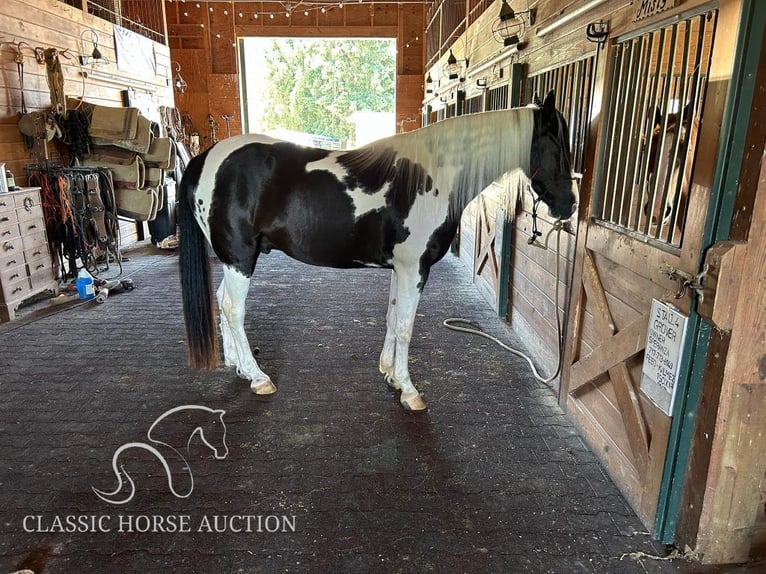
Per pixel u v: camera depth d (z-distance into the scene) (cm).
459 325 374
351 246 239
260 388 267
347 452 219
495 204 399
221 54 1045
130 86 677
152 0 816
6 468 206
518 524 178
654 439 170
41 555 164
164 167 550
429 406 258
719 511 155
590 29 206
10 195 370
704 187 141
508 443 227
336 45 2175
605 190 209
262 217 238
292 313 395
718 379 145
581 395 233
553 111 219
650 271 170
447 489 196
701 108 157
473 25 496
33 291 399
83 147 514
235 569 159
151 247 644
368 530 175
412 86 1072
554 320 280
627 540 171
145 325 368
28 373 291
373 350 326
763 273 135
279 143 245
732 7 129
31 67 464
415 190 226
